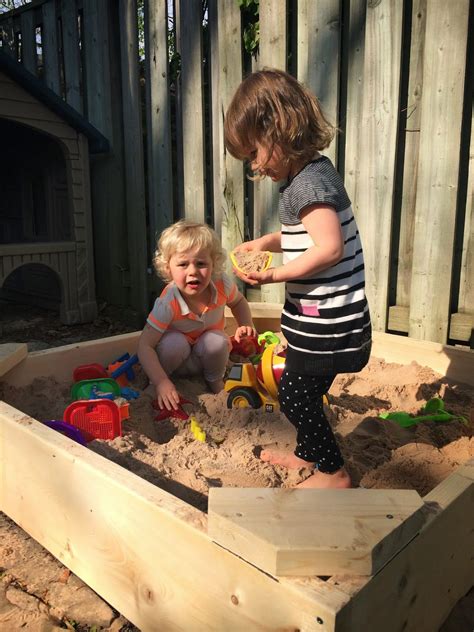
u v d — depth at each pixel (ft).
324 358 5.57
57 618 4.98
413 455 6.45
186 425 7.52
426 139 10.60
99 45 16.19
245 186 14.08
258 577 3.66
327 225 5.27
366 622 3.57
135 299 16.55
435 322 11.07
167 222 15.34
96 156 16.88
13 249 14.78
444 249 10.73
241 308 9.87
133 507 4.59
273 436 7.02
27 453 5.90
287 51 12.32
